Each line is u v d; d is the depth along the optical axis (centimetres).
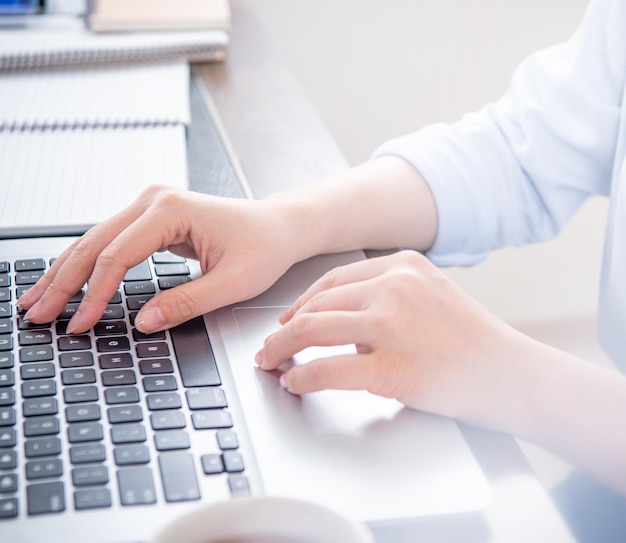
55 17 100
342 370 46
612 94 74
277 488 40
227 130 83
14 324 50
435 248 71
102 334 50
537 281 182
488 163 73
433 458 43
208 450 42
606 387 49
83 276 52
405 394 46
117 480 39
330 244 62
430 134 75
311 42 180
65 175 69
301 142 81
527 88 78
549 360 50
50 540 36
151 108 83
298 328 47
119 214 55
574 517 63
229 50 102
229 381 47
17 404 44
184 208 55
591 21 75
